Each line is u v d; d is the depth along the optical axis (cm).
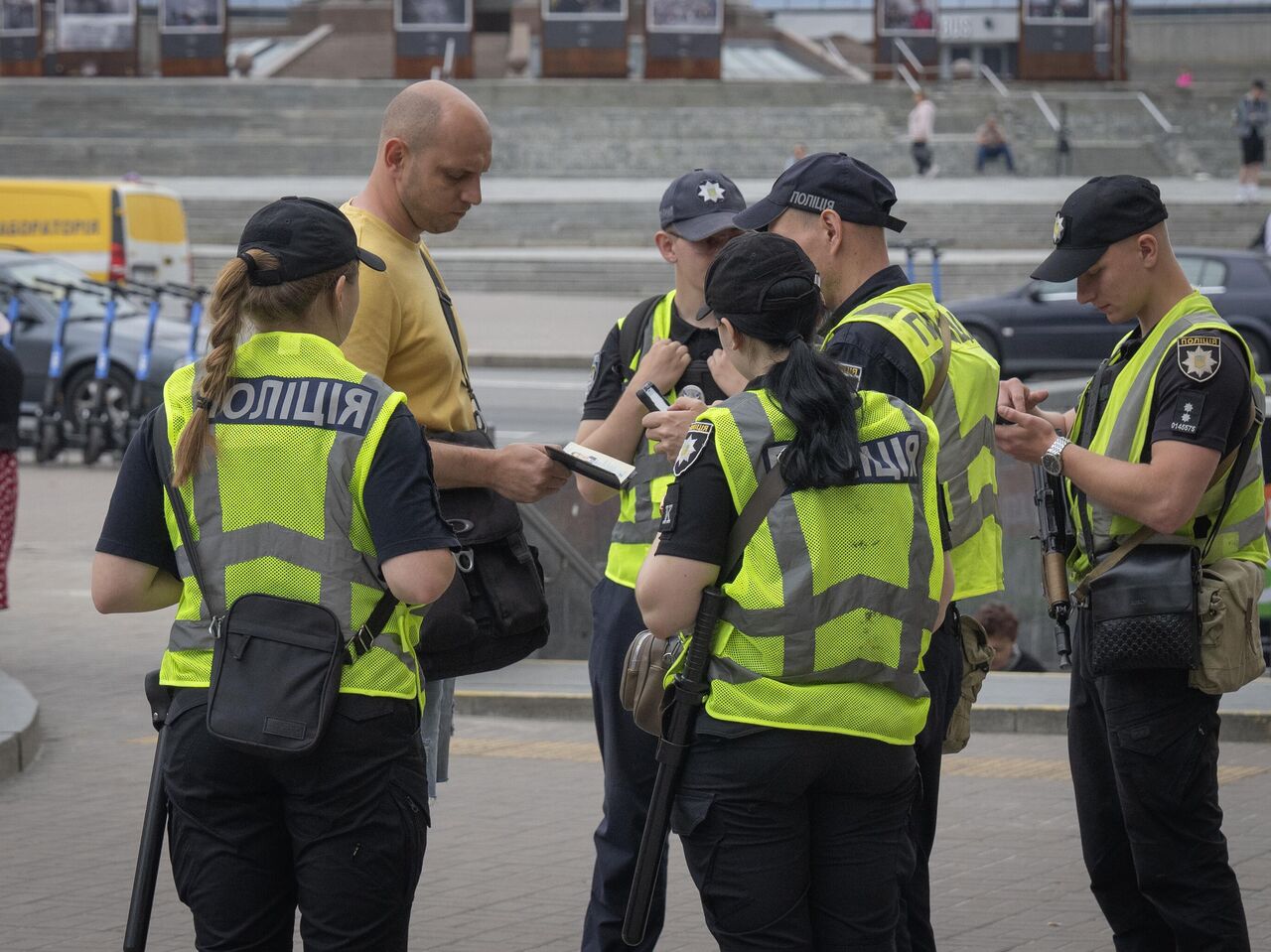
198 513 673
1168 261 842
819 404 679
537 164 8756
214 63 10106
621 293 6531
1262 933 1045
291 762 663
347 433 668
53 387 3516
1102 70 10481
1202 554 841
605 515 1947
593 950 918
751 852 691
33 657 1966
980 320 4294
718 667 692
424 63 9762
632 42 10931
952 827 1317
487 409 4059
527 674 1825
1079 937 1061
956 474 836
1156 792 840
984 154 8519
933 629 718
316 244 684
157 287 3572
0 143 8556
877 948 706
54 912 1115
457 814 1362
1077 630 874
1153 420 825
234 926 681
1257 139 7300
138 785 1446
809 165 824
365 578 671
